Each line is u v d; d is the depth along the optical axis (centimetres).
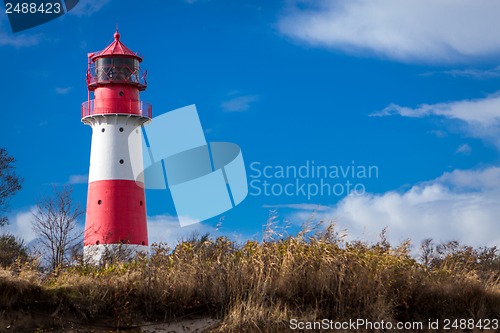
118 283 1945
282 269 2023
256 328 1866
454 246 2327
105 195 4966
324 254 2055
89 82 5169
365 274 2023
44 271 2111
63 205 3312
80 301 1877
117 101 5081
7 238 2506
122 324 1869
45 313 1827
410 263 2153
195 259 2064
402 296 2055
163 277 1981
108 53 5109
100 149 5062
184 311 1939
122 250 2780
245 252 2102
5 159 4322
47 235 3173
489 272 2302
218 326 1892
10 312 1789
